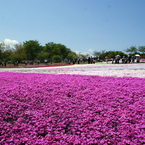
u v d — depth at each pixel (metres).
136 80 9.33
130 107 5.43
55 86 7.99
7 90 7.32
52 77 11.03
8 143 3.97
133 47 84.19
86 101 6.09
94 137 4.08
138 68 17.88
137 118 4.81
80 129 4.39
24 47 106.75
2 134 4.36
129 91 6.91
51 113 5.24
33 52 116.56
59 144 3.86
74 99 6.41
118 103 5.77
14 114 5.20
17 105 5.83
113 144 3.86
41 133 4.34
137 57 40.19
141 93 6.71
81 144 3.82
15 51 90.69
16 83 9.09
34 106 5.75
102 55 97.75
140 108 5.33
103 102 6.00
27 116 5.16
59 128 4.48
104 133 4.22
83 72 15.45
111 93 6.79
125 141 3.87
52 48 133.62
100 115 5.06
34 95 6.68
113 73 13.43
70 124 4.68
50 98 6.42
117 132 4.21
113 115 5.00
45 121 4.82
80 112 5.30
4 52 66.31
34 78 10.72
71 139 4.00
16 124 4.70
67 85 8.18
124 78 10.07
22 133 4.30
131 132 4.10
